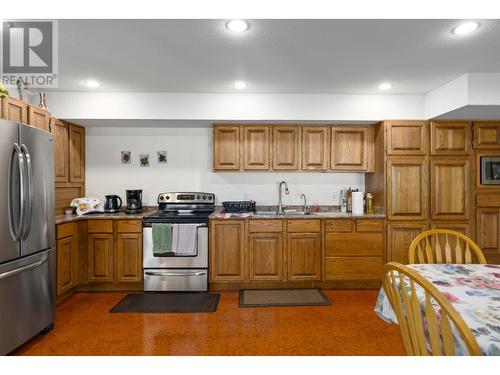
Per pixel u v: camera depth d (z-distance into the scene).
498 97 2.89
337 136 3.73
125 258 3.43
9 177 2.10
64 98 3.44
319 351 2.21
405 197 3.51
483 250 3.50
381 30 2.10
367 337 2.42
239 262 3.46
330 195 4.03
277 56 2.53
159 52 2.45
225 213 3.78
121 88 3.33
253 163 3.70
